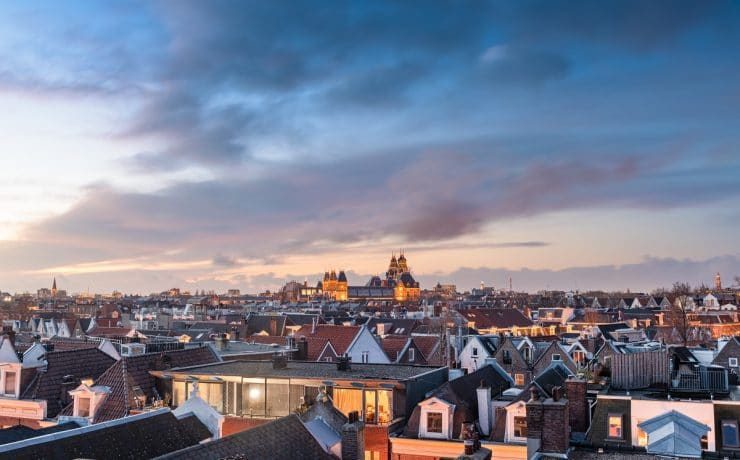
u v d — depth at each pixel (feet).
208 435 115.65
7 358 179.32
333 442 115.44
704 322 652.07
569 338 418.72
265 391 173.37
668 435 120.16
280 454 100.78
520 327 615.16
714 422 124.47
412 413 165.68
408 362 326.65
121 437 101.50
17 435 119.44
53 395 171.73
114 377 170.91
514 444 151.84
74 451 94.27
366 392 169.58
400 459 160.35
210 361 204.23
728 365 304.09
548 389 173.47
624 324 563.48
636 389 150.41
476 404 171.73
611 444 125.70
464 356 349.41
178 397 176.24
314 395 167.84
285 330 537.65
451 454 155.74
